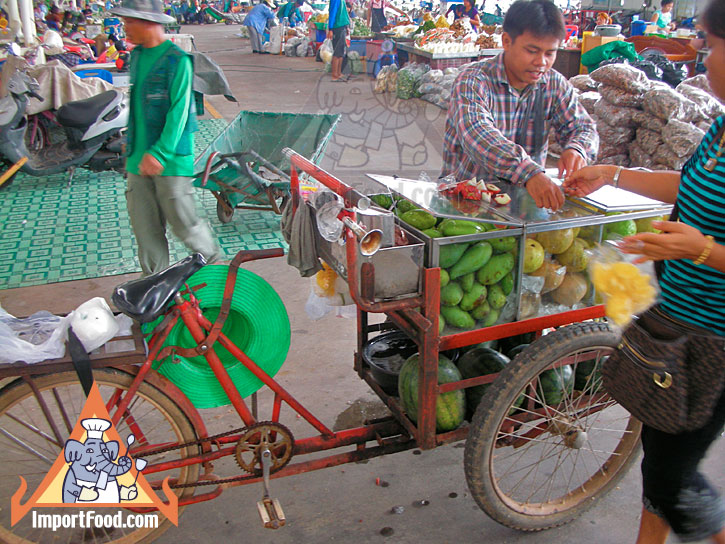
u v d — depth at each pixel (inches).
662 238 60.5
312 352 142.0
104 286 172.4
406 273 77.0
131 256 191.9
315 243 88.4
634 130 258.1
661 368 66.7
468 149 98.2
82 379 77.0
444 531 93.7
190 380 88.8
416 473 106.1
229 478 88.1
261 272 181.2
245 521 95.4
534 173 88.4
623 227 89.5
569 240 87.0
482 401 83.0
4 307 159.0
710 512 71.8
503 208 90.8
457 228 80.5
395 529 94.0
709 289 64.1
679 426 67.2
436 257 79.0
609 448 111.4
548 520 92.2
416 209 87.7
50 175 270.5
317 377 132.6
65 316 83.3
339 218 74.7
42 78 261.7
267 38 721.6
